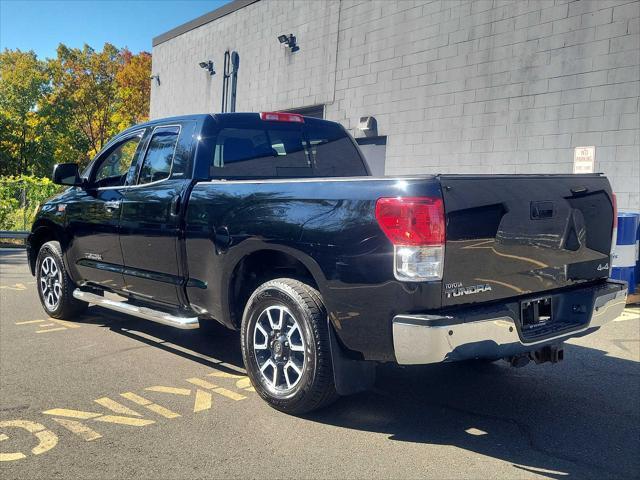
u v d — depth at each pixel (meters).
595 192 4.30
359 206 3.54
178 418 3.96
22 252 13.92
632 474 3.29
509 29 11.65
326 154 5.73
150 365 5.08
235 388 4.55
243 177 5.07
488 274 3.58
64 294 6.39
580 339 6.14
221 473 3.21
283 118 5.42
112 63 53.62
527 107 11.41
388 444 3.62
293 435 3.72
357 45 15.05
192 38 22.11
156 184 5.12
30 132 38.59
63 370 4.91
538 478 3.23
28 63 49.00
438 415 4.09
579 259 4.18
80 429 3.75
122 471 3.22
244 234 4.16
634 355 5.57
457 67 12.61
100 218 5.66
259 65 18.62
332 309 3.68
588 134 10.55
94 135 54.09
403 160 13.90
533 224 3.80
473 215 3.47
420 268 3.32
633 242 7.85
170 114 23.69
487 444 3.64
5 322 6.54
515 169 11.66
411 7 13.57
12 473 3.17
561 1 10.82
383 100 14.35
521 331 3.71
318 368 3.76
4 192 16.72
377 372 5.02
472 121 12.38
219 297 4.47
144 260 5.16
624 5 9.99
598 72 10.37
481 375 4.96
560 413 4.15
